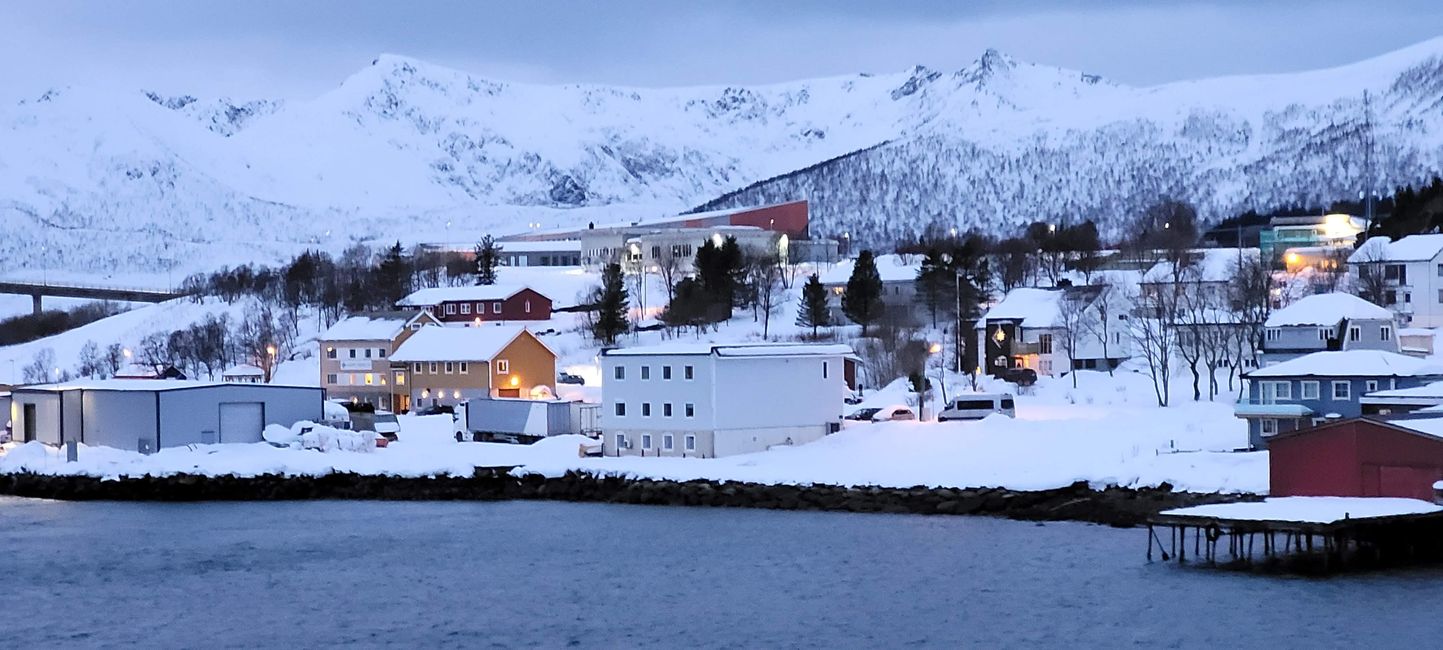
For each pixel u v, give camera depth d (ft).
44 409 537.24
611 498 442.50
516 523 410.31
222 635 295.69
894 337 647.97
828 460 447.01
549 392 630.74
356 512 435.12
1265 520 311.88
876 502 411.95
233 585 337.31
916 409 536.83
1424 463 329.93
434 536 393.09
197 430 510.17
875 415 511.40
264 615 310.65
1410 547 330.95
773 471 434.71
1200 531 367.66
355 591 330.34
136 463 477.36
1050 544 359.46
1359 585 308.81
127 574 349.61
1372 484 336.70
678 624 298.56
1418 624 279.28
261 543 386.32
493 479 457.68
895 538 373.20
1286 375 422.41
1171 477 383.86
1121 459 407.23
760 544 371.15
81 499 466.29
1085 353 634.02
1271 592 304.91
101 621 307.17
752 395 466.70
